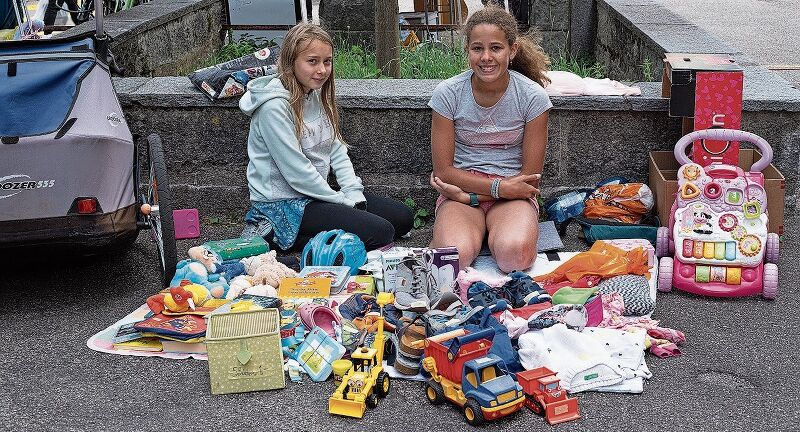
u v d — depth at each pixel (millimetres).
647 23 8117
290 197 5562
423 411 3809
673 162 5902
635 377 4016
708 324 4609
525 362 3990
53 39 5336
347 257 5168
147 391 4039
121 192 4820
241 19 11141
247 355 3959
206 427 3734
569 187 6121
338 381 3973
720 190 5000
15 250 4691
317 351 4129
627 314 4590
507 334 4055
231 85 6027
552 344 4051
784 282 5113
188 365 4266
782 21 15922
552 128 6004
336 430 3688
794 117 5750
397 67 7340
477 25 5086
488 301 4535
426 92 6074
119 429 3734
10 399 3986
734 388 3965
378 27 7266
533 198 5457
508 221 5188
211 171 6281
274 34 11211
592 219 5707
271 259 5117
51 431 3727
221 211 6359
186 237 5375
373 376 3869
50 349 4457
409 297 4570
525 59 5441
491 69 5109
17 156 4535
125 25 8297
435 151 5461
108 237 4781
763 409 3787
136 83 6363
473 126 5406
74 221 4695
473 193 5410
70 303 5020
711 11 17375
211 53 10781
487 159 5465
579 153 6051
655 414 3754
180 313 4473
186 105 6117
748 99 5711
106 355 4375
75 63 4922
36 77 4773
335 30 10844
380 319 4168
